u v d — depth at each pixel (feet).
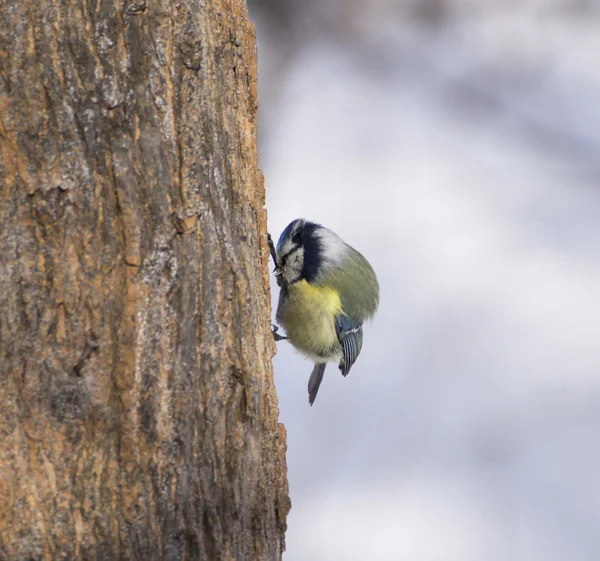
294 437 44.29
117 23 16.81
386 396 46.80
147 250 17.28
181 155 17.61
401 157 60.64
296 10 57.00
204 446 18.15
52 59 16.37
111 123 16.87
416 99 61.21
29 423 16.53
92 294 16.83
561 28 64.34
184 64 17.60
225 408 18.56
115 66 16.83
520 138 59.98
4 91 16.21
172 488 17.66
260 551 19.49
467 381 48.08
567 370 48.24
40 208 16.44
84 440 16.85
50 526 16.63
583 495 41.93
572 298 51.26
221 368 18.42
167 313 17.54
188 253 17.76
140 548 17.28
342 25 59.47
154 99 17.21
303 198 57.72
